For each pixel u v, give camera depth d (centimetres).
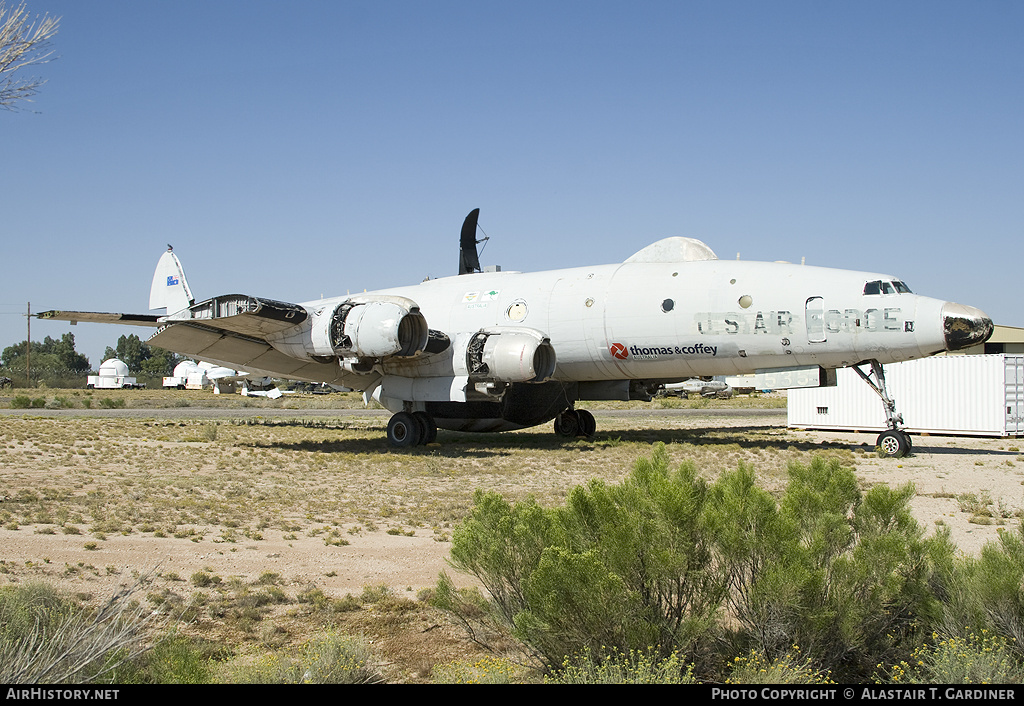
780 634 488
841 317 1658
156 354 15488
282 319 1761
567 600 463
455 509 1072
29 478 1296
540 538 534
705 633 496
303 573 738
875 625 512
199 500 1115
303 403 4994
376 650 547
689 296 1811
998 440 2191
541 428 2680
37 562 740
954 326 1558
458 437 2227
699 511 539
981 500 1155
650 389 2162
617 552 500
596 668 446
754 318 1736
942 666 457
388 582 714
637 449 1861
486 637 567
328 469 1493
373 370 1941
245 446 1905
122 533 886
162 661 455
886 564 505
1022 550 543
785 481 1388
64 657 416
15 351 13712
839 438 2300
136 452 1733
